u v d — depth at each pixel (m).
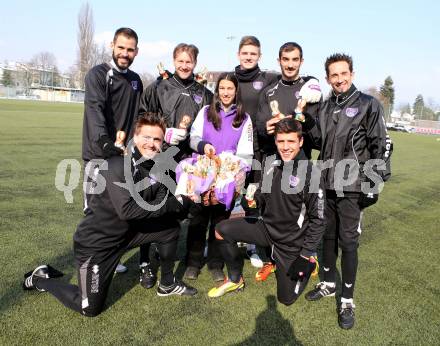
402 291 3.33
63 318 2.68
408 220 5.59
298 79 3.62
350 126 2.89
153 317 2.76
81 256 2.63
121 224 2.66
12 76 79.31
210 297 3.10
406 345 2.57
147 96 3.67
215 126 3.39
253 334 2.62
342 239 2.92
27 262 3.46
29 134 12.77
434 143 24.98
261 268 3.66
